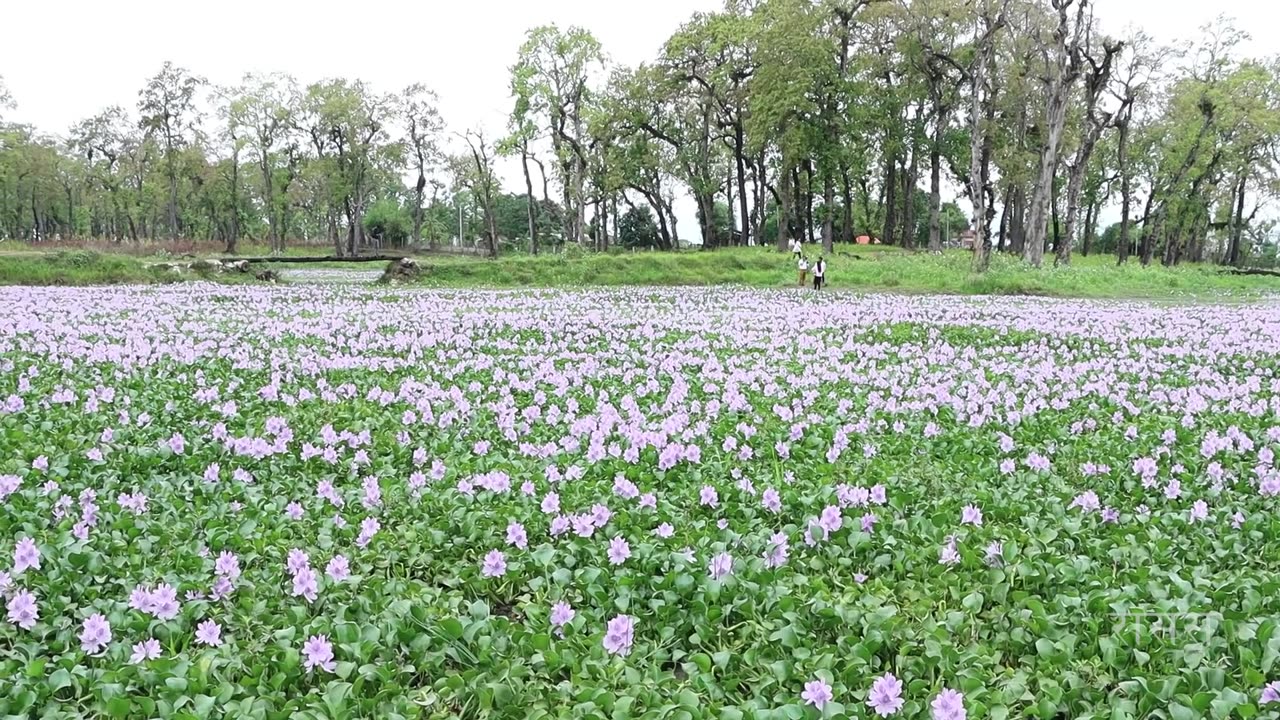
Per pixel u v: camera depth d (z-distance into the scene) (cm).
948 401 956
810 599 439
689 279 3481
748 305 2247
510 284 3341
